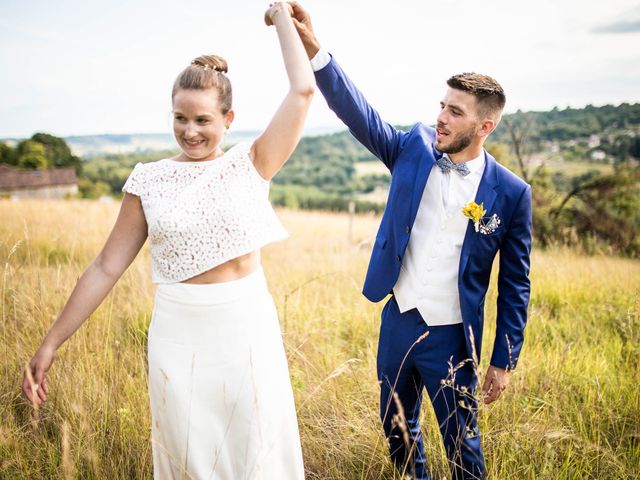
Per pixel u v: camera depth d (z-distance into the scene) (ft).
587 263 23.48
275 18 5.52
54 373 9.00
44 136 251.80
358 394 9.29
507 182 6.59
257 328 5.59
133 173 5.45
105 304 12.55
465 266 6.56
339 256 24.36
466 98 6.19
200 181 5.32
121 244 5.60
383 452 7.89
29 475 7.23
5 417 8.38
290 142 5.49
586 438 8.30
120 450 7.76
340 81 6.58
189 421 5.47
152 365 5.56
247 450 5.60
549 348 11.76
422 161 6.80
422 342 6.77
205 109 5.11
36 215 31.58
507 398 8.98
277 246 29.40
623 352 12.18
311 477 7.95
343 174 274.98
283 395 5.89
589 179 52.70
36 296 11.13
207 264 5.32
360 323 13.25
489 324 12.51
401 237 6.81
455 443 6.67
